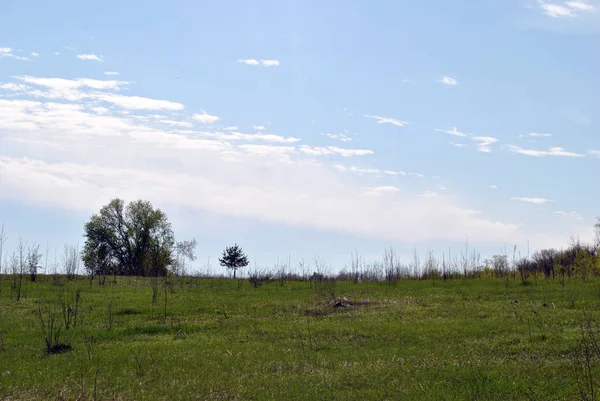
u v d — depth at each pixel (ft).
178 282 134.21
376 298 93.66
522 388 38.60
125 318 78.48
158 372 46.57
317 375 44.42
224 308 86.58
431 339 58.08
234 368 47.78
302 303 89.51
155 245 216.74
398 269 129.18
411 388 39.73
